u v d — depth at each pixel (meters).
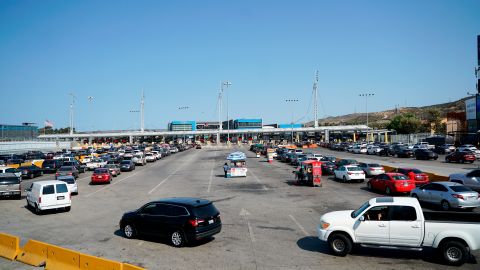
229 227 17.70
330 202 23.95
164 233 14.98
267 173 43.28
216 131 137.75
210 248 14.41
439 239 12.22
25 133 108.19
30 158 63.97
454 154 46.44
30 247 13.81
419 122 119.44
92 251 14.34
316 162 31.94
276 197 26.34
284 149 69.44
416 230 12.48
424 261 12.55
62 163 52.19
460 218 12.63
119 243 15.39
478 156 51.56
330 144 96.19
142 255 13.70
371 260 12.75
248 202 24.52
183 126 170.75
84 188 34.03
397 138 103.88
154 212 15.38
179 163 61.72
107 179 36.69
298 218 19.47
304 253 13.62
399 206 12.89
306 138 157.88
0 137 96.69
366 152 72.56
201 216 14.61
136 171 49.97
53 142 107.50
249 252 13.82
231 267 12.22
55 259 12.74
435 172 35.66
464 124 80.88
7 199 28.28
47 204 21.89
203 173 44.88
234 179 38.09
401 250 13.80
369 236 12.95
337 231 13.38
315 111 137.62
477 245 11.94
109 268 10.88
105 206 24.47
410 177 29.33
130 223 15.95
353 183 33.56
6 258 14.26
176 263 12.72
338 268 11.98
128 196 28.59
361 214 13.15
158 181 38.00
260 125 170.25
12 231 17.95
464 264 12.21
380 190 28.03
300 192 28.55
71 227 18.58
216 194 28.33
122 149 93.56
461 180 26.30
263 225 18.03
